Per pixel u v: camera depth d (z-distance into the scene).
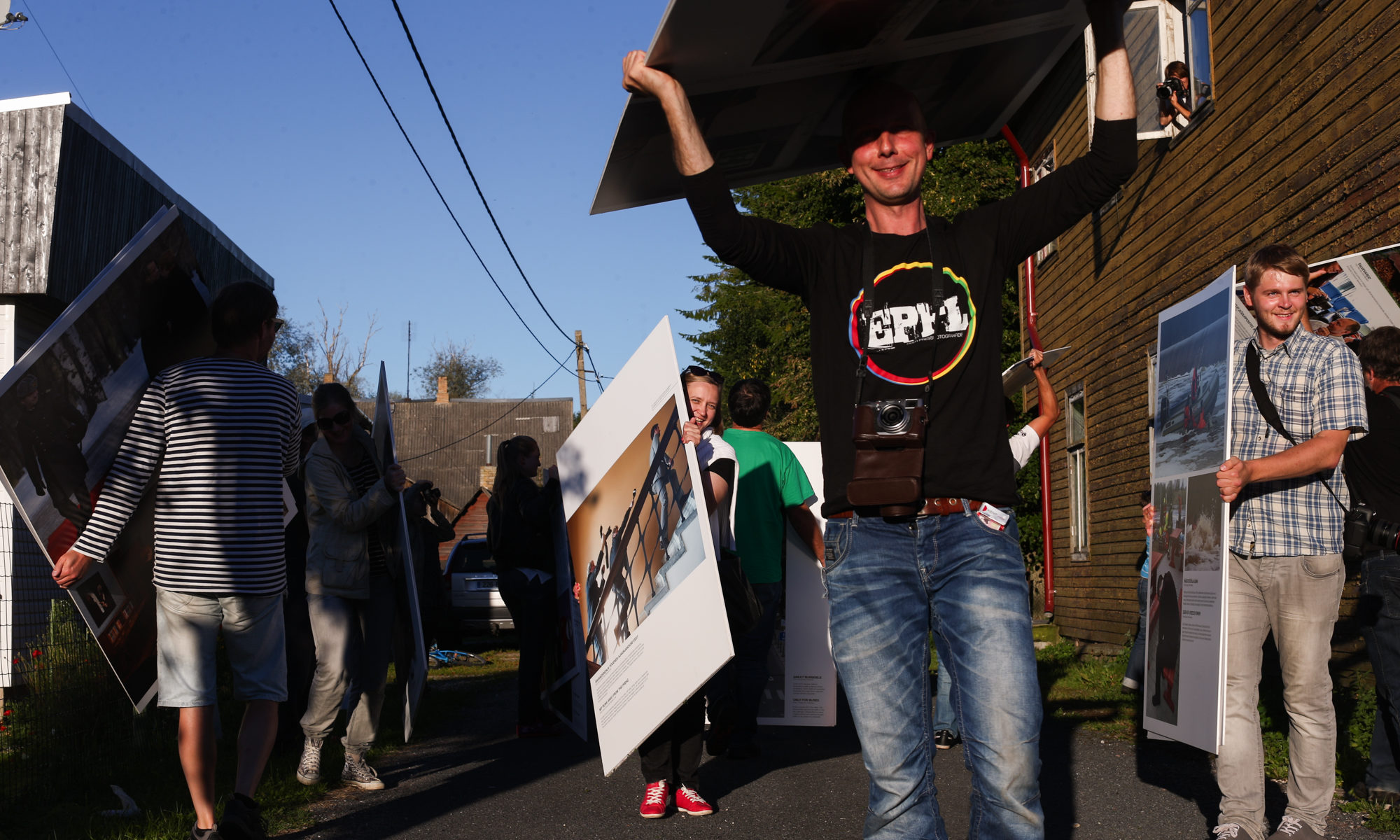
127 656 4.01
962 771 5.43
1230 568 3.73
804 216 23.69
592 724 7.54
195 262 4.73
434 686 10.53
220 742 6.48
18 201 9.06
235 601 3.86
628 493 4.56
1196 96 9.00
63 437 3.90
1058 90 13.36
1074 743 6.04
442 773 5.68
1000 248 2.44
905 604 2.34
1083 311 12.54
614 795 5.02
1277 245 3.83
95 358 4.08
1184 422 4.03
